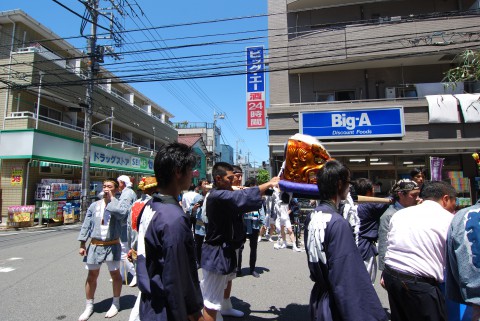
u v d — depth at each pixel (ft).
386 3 43.98
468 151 36.17
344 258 6.39
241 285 17.51
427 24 38.96
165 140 101.24
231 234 10.98
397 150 36.60
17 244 30.86
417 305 7.73
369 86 42.39
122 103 74.13
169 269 5.33
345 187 7.62
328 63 39.78
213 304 10.79
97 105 64.39
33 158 46.03
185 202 22.85
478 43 37.58
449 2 42.80
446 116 36.47
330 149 37.01
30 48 50.21
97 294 16.22
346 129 37.35
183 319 5.24
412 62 40.98
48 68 51.06
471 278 5.96
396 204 11.42
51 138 49.85
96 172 65.87
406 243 8.14
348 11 44.45
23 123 47.01
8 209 43.11
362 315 6.05
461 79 13.56
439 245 7.82
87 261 13.38
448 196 8.69
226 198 10.39
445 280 7.38
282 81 43.91
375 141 36.68
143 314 5.77
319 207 7.50
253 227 19.26
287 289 16.81
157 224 5.74
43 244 30.73
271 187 10.21
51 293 16.26
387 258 8.63
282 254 25.82
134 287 17.43
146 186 13.52
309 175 9.86
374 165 39.06
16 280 18.60
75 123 59.72
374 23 39.91
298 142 10.12
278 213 28.58
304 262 22.90
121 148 72.69
